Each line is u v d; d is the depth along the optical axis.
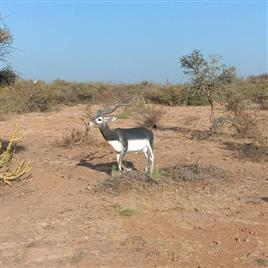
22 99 31.88
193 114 29.20
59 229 8.66
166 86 43.16
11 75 16.11
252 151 14.77
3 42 13.63
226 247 7.95
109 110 11.16
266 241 8.20
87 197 10.52
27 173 12.56
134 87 45.84
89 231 8.55
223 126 19.73
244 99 22.09
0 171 12.12
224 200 10.38
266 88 32.72
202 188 11.16
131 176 11.17
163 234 8.46
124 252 7.69
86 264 7.28
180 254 7.64
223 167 13.32
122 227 8.75
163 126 23.56
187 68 20.58
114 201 10.18
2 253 7.68
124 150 11.25
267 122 22.91
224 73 20.55
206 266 7.25
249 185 11.56
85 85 46.25
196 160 14.11
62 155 15.12
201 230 8.66
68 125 24.03
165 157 14.78
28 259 7.46
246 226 8.88
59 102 39.94
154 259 7.45
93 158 14.66
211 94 20.70
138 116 26.86
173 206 9.89
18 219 9.20
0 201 10.28
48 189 11.17
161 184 11.04
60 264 7.29
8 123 25.09
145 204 9.98
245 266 7.26
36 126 23.66
